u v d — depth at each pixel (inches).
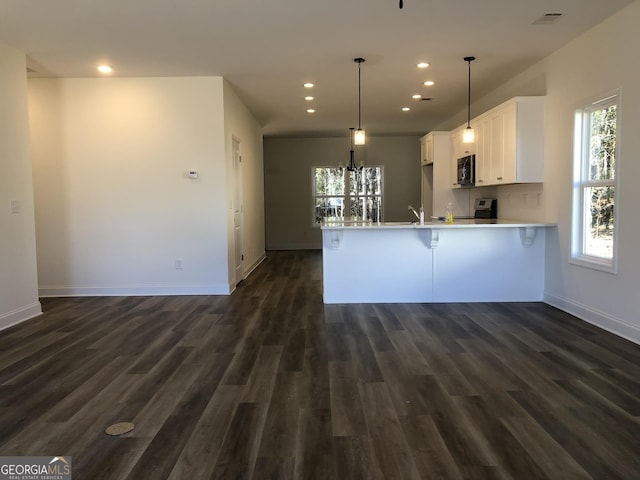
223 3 137.3
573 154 174.4
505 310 186.7
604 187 162.9
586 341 145.9
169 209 225.6
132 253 227.0
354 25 154.9
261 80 224.8
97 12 143.0
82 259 226.8
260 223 351.3
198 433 91.4
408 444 86.7
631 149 143.0
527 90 209.5
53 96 220.8
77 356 137.5
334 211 429.4
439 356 134.3
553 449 84.3
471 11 144.5
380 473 77.7
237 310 193.9
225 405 103.9
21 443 88.1
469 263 200.7
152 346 146.5
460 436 89.3
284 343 148.5
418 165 421.4
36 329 166.7
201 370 125.4
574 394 107.4
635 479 75.1
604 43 154.1
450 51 183.0
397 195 423.2
